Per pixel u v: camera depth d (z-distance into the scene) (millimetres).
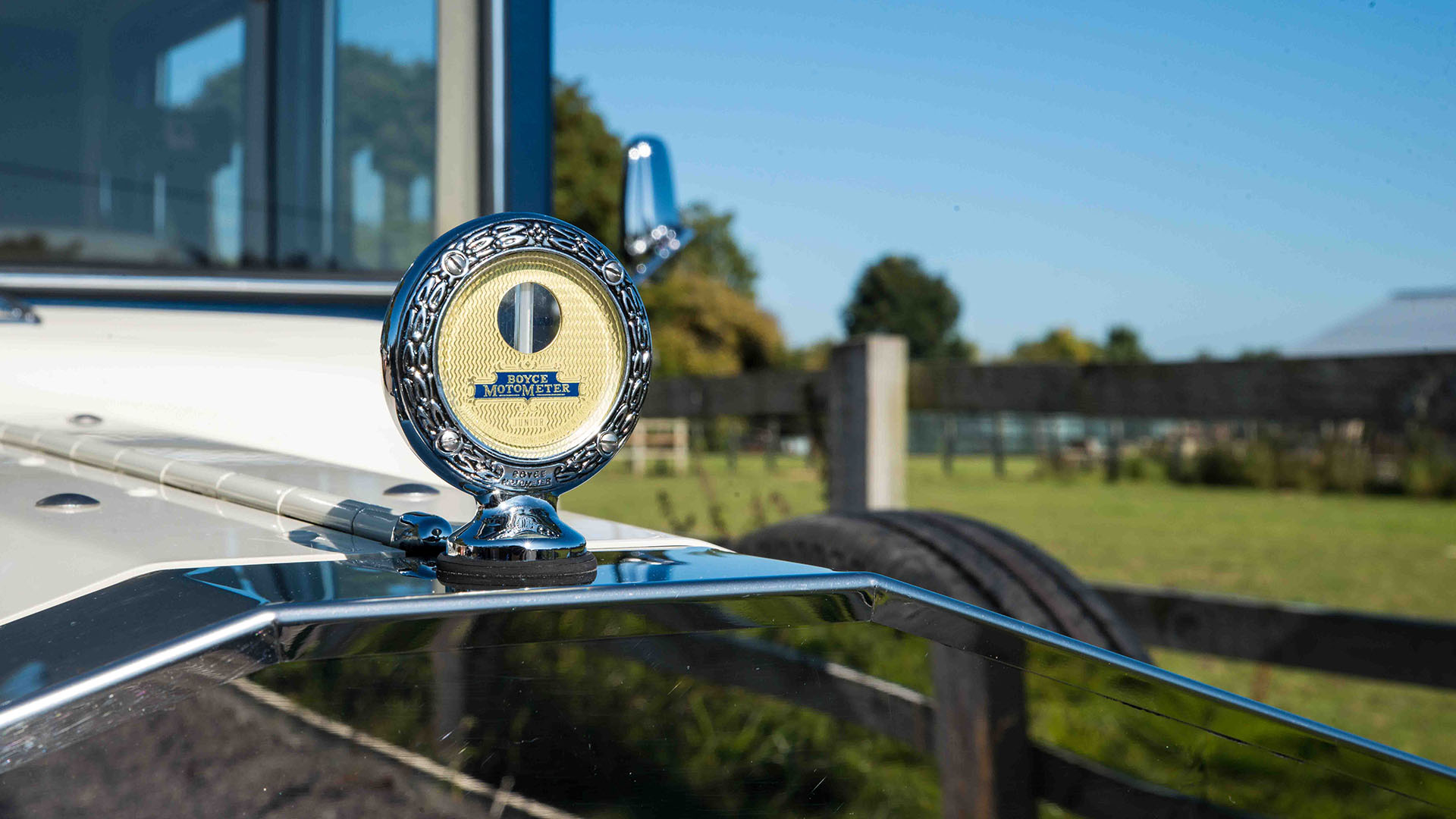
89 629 589
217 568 667
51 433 1128
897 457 3701
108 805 608
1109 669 777
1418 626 2637
